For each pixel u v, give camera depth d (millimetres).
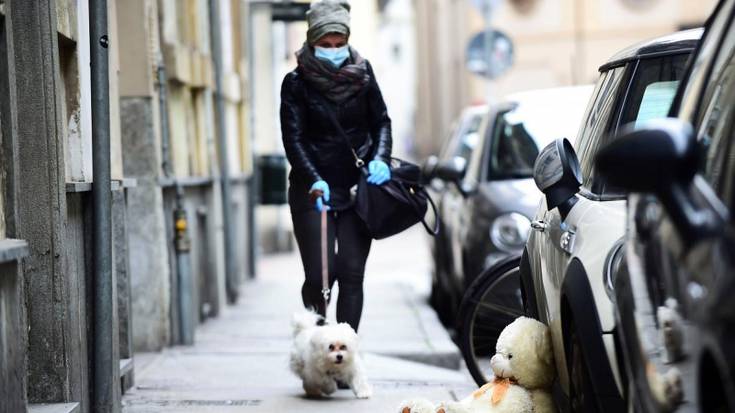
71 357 10492
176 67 18641
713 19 6906
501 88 52312
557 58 52188
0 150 9156
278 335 18562
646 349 6273
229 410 11898
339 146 12484
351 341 11930
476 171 17578
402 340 16938
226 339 18188
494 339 12336
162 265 16719
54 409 10016
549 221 9344
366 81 12469
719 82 6270
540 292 9320
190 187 19719
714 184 5637
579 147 9844
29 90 10070
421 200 12453
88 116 12117
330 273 12578
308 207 12453
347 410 11695
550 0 52156
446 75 63812
